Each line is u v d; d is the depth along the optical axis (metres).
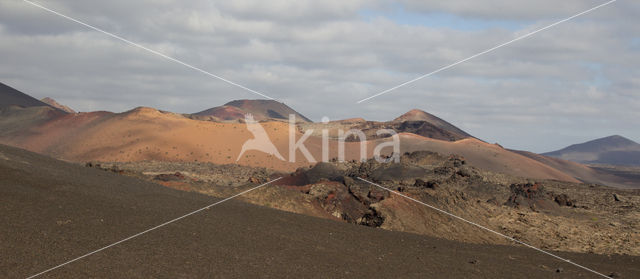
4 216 13.52
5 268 10.73
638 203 58.59
